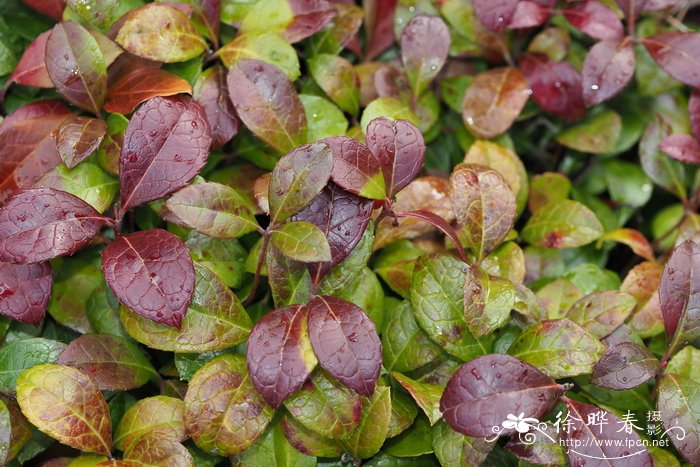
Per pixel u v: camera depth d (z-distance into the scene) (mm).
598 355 536
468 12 633
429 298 550
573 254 622
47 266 543
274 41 578
